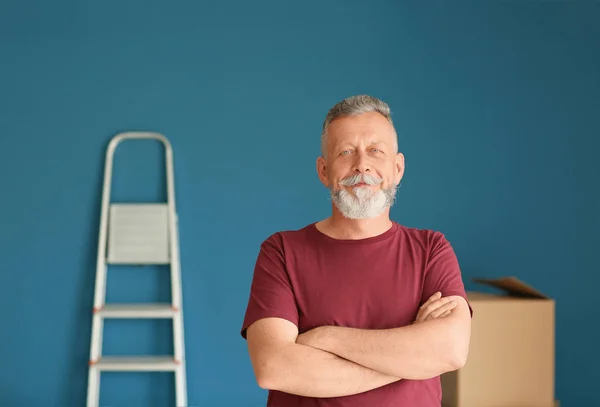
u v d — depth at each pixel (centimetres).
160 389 343
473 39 353
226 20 349
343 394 165
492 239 349
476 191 350
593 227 352
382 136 174
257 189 347
